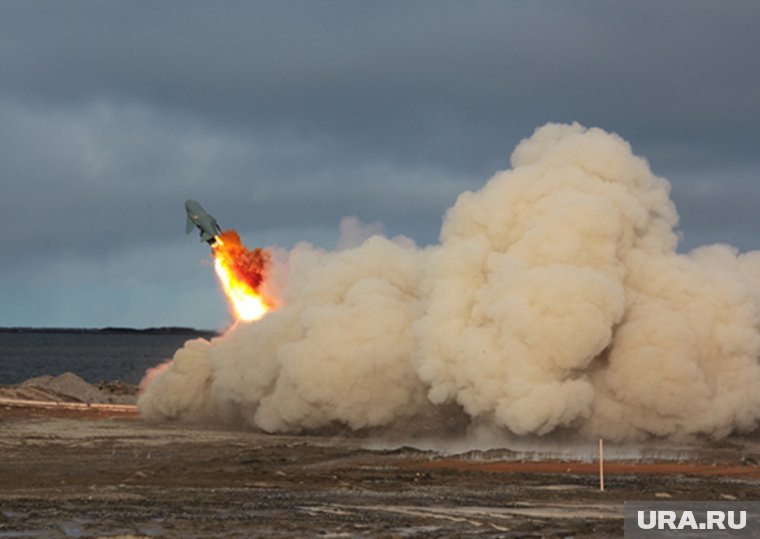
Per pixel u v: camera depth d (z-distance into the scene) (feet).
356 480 400.88
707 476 420.77
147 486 382.83
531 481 400.47
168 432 585.22
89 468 430.20
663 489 379.35
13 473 412.98
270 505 337.31
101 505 333.42
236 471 423.64
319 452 495.00
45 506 329.72
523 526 302.45
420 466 446.60
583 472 431.43
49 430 582.76
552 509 335.88
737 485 393.09
